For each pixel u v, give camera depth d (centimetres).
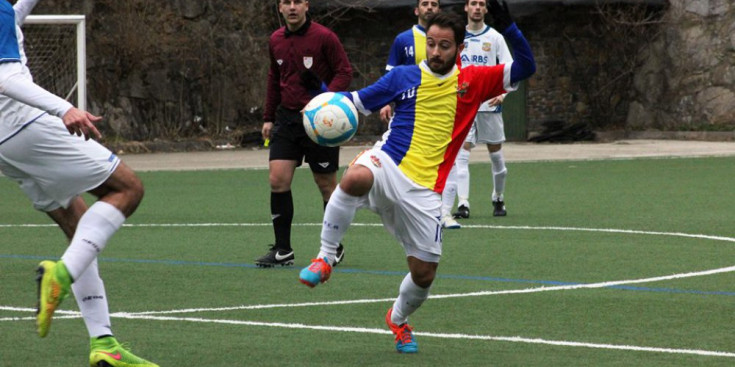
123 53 5206
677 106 5822
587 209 2662
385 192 1105
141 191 1034
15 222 2461
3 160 1035
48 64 4378
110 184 1026
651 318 1344
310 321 1328
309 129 1180
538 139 5678
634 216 2505
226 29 5559
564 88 5872
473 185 3350
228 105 5578
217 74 5538
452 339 1223
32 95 966
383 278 1664
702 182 3372
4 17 977
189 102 5459
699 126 5725
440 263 1812
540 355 1138
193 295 1515
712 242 2058
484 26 2436
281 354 1145
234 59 5575
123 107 5228
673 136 5725
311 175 3728
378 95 1154
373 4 5584
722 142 5447
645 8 5816
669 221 2402
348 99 1170
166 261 1845
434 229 1112
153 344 1194
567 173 3759
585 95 5916
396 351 1161
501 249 1978
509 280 1639
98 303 1041
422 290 1128
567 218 2473
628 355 1138
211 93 5528
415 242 1116
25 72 1009
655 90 5894
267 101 1842
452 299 1477
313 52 1766
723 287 1570
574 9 5756
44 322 962
